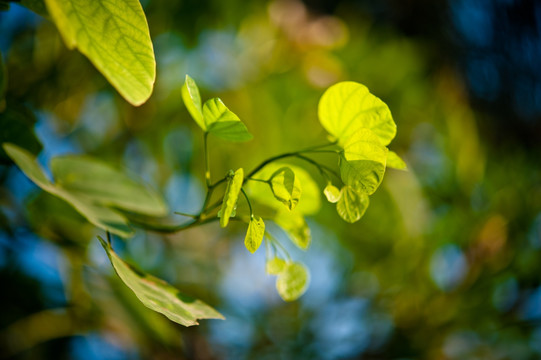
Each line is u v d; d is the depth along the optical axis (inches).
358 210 15.2
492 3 40.0
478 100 39.2
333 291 37.1
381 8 39.8
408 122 36.7
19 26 27.1
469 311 33.6
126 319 24.7
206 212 16.4
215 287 35.7
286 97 33.9
